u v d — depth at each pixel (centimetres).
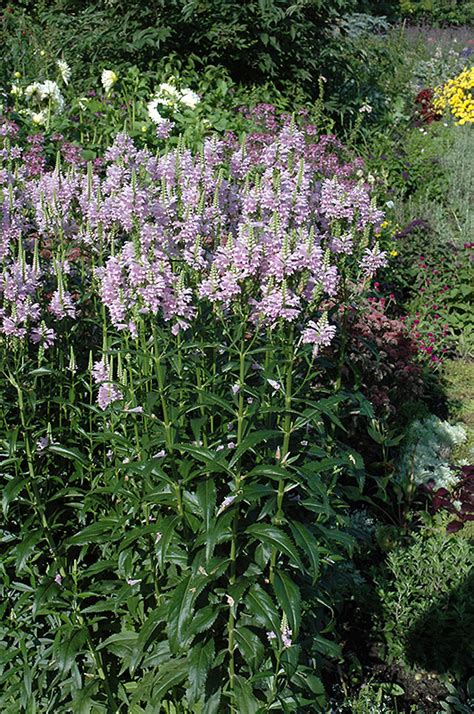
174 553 298
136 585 314
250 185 357
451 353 773
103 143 811
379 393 534
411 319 759
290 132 350
